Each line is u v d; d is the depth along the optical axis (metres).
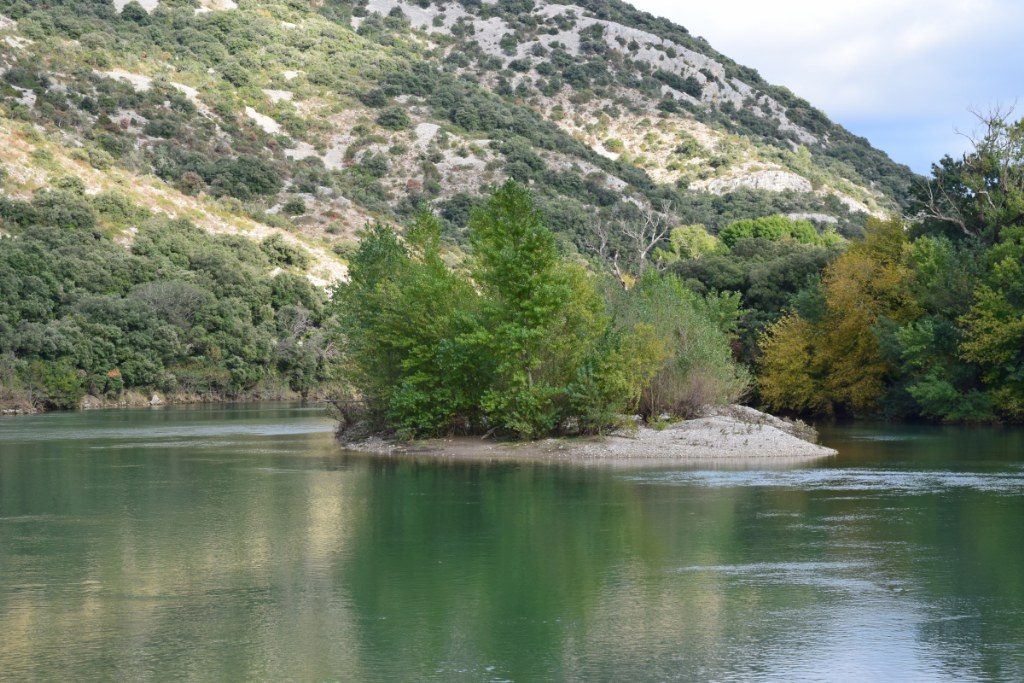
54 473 32.19
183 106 158.12
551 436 40.38
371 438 43.88
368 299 43.53
